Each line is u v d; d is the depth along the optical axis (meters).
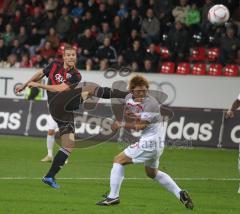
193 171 28.11
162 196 21.14
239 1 45.56
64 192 21.33
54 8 49.00
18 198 20.05
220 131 37.41
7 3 53.47
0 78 42.09
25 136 39.97
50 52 44.88
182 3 45.50
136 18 45.28
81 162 29.78
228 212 18.72
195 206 19.50
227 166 30.19
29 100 40.41
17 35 48.03
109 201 18.95
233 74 41.72
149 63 42.00
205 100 39.88
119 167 18.66
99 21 46.56
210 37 43.88
